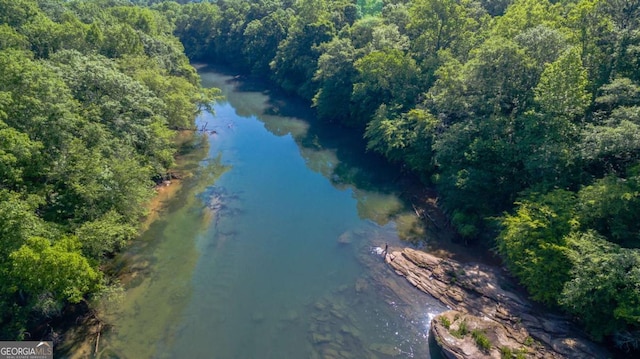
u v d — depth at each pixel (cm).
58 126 3888
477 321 3575
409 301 4009
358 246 4856
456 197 4997
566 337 3403
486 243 4691
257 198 5928
